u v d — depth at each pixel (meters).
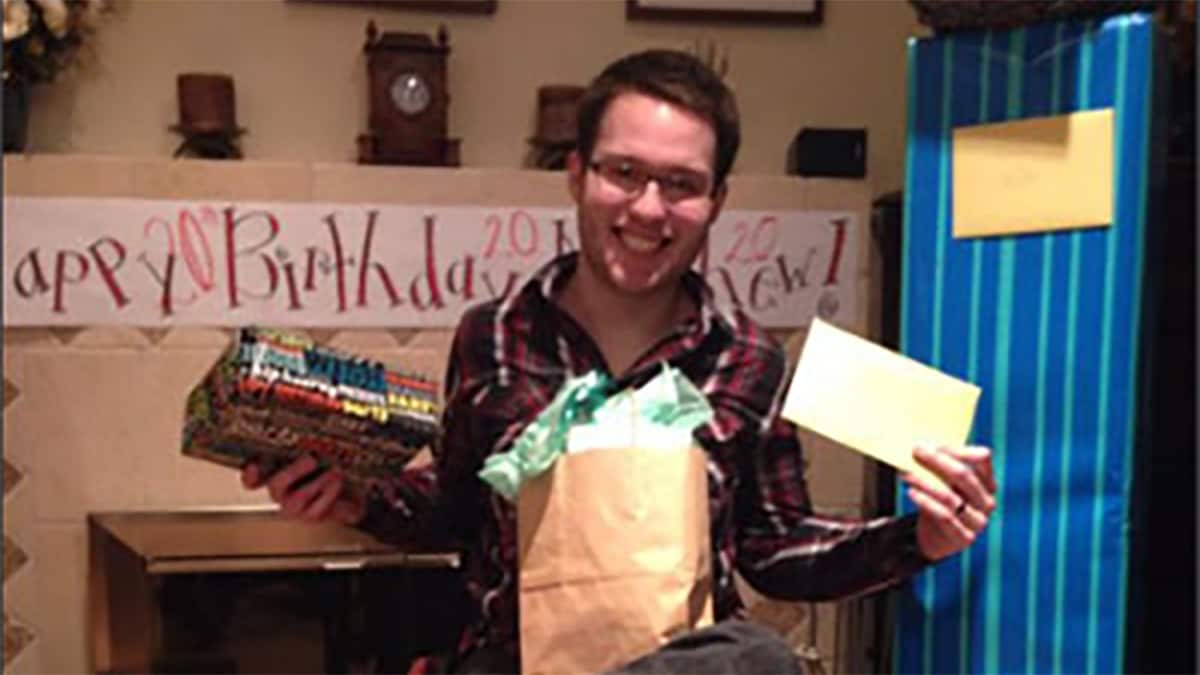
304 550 1.59
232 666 1.59
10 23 1.44
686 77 0.96
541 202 1.62
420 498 1.05
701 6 1.71
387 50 1.58
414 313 1.61
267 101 1.64
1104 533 1.04
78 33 1.56
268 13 1.63
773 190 1.66
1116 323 1.03
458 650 1.10
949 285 1.12
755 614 1.71
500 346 1.01
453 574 1.60
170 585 1.58
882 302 1.68
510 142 1.69
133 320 1.57
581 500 0.85
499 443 0.99
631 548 0.84
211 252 1.58
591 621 0.84
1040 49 1.06
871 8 1.75
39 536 1.59
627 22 1.70
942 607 1.14
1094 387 1.04
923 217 1.14
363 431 0.89
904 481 1.01
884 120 1.76
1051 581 1.07
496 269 1.62
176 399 1.60
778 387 1.05
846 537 1.03
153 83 1.62
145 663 1.59
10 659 1.59
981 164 1.09
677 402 0.88
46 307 1.56
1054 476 1.07
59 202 1.54
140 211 1.56
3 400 1.57
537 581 0.86
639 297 1.01
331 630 1.60
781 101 1.74
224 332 1.59
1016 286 1.08
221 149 1.60
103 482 1.60
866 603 1.66
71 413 1.58
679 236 0.95
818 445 1.71
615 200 0.94
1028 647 1.09
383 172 1.59
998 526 1.10
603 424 0.87
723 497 0.99
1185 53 1.30
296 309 1.59
